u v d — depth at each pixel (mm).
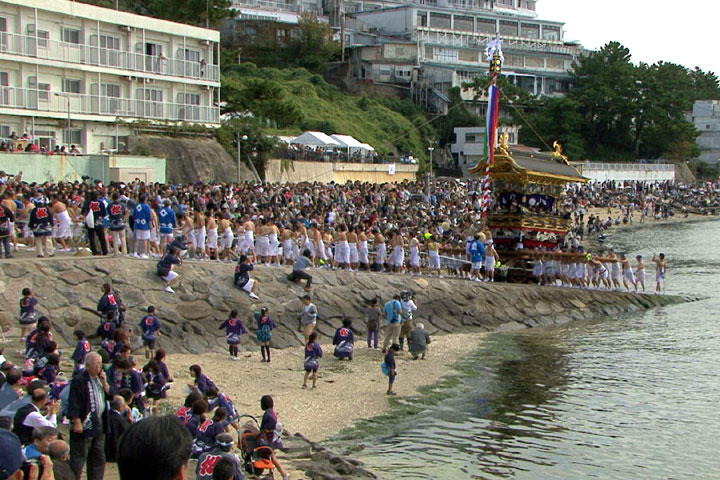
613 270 44281
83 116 51469
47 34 50250
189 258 31594
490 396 24328
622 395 24781
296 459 17750
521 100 114250
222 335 27969
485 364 28609
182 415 15273
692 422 22047
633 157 124312
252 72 97062
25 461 9500
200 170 54594
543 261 42188
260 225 33188
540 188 42875
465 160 103000
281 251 34250
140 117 55719
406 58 114500
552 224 43875
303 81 98000
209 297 28594
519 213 42094
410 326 29891
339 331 27844
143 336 24188
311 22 108438
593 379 26766
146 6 81312
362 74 113188
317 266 34969
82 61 51625
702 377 27125
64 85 51406
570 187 100688
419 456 18859
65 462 11242
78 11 51219
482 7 137125
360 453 18938
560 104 113500
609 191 104625
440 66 113438
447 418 21906
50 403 13633
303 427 20453
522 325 37000
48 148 46375
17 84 48562
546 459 18969
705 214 109250
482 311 36469
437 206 63031
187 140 56031
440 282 36406
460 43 123000
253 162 62312
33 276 26078
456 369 27625
